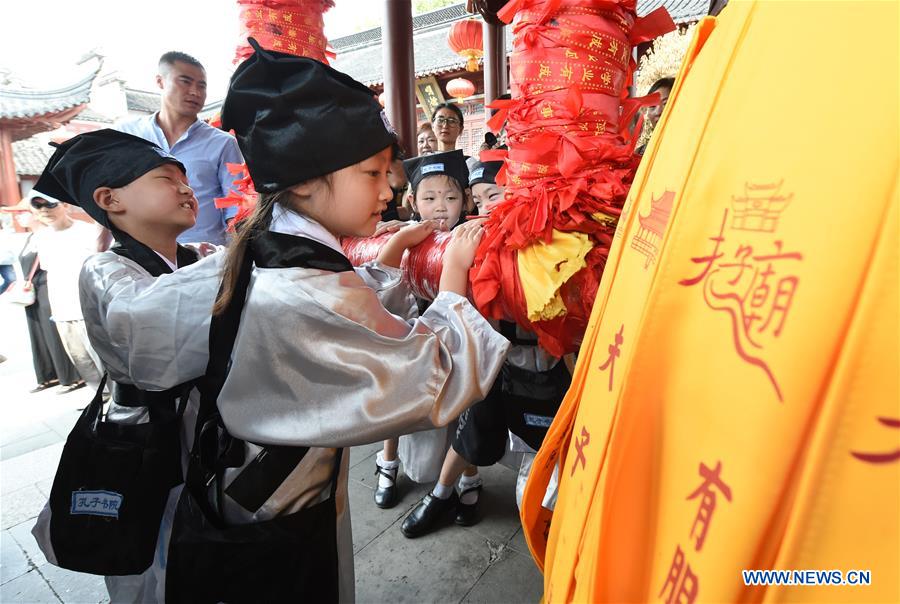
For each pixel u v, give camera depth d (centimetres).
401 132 379
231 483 96
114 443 113
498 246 113
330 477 104
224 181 271
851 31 41
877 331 34
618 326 70
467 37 734
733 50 54
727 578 41
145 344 99
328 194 89
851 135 38
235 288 91
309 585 96
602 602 57
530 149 115
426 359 86
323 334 84
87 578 197
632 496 57
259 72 84
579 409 81
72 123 1669
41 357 411
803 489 37
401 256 136
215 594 95
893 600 33
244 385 89
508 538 206
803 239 40
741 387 43
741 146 50
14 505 245
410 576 188
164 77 258
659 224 65
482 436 182
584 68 111
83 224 353
